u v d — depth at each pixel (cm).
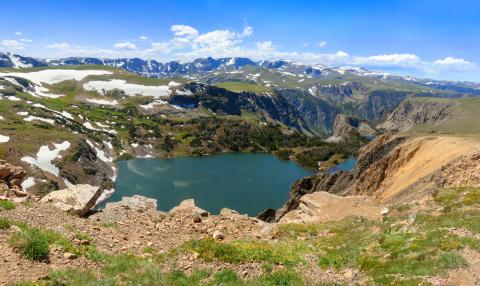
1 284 1459
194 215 3212
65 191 3045
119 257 1995
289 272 1983
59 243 1938
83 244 2062
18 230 1919
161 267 1970
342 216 3769
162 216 3175
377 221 3094
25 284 1470
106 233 2405
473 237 2134
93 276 1711
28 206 2520
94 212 3033
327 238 2842
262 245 2448
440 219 2534
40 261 1723
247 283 1841
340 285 1872
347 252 2402
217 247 2156
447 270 1805
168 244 2394
